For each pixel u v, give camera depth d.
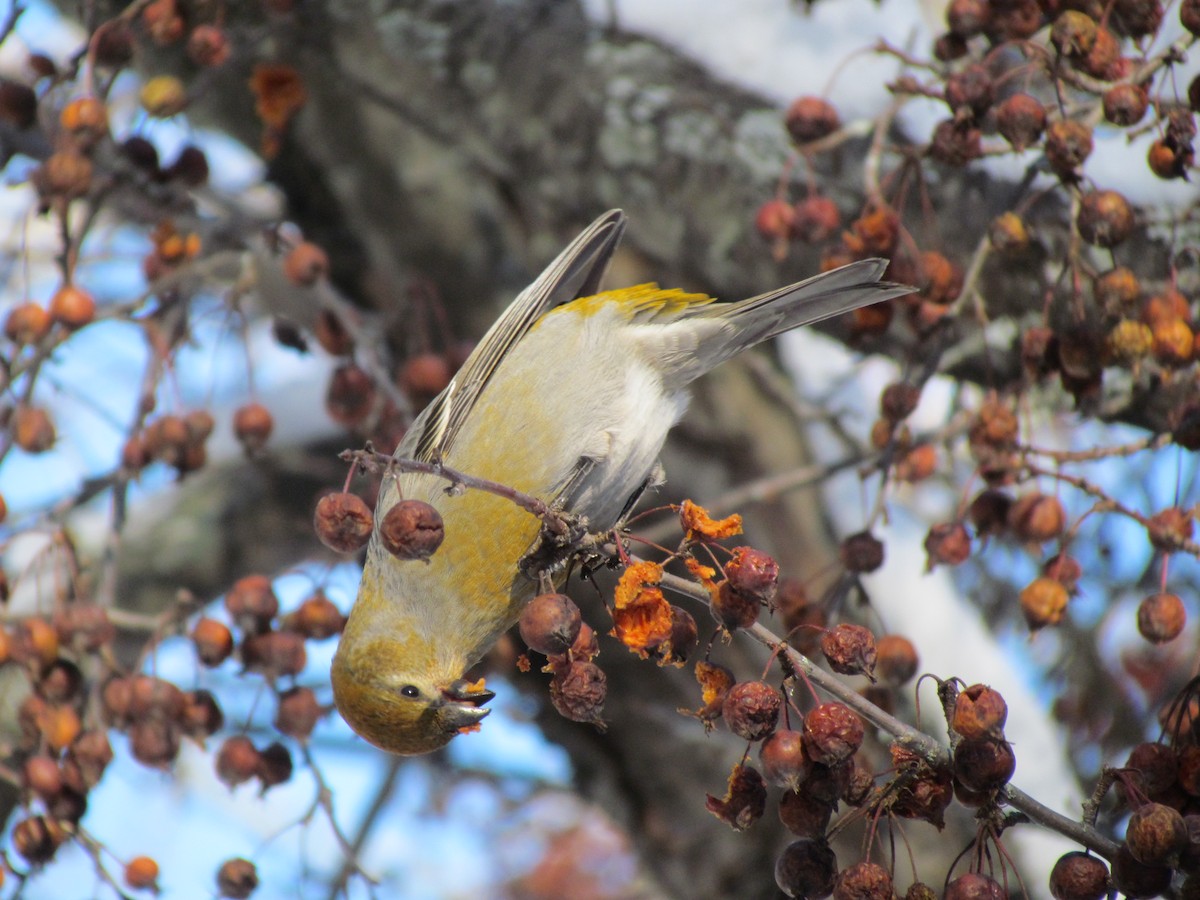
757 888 11.06
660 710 11.04
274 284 9.99
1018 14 7.42
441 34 10.09
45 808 7.67
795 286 7.54
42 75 8.72
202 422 8.72
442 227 11.18
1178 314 7.19
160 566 11.91
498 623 7.66
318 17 10.14
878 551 7.47
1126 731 10.92
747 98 9.62
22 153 9.16
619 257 11.36
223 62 8.89
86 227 8.45
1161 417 8.40
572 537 6.37
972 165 8.69
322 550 12.17
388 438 8.84
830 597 7.62
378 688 7.51
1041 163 7.47
